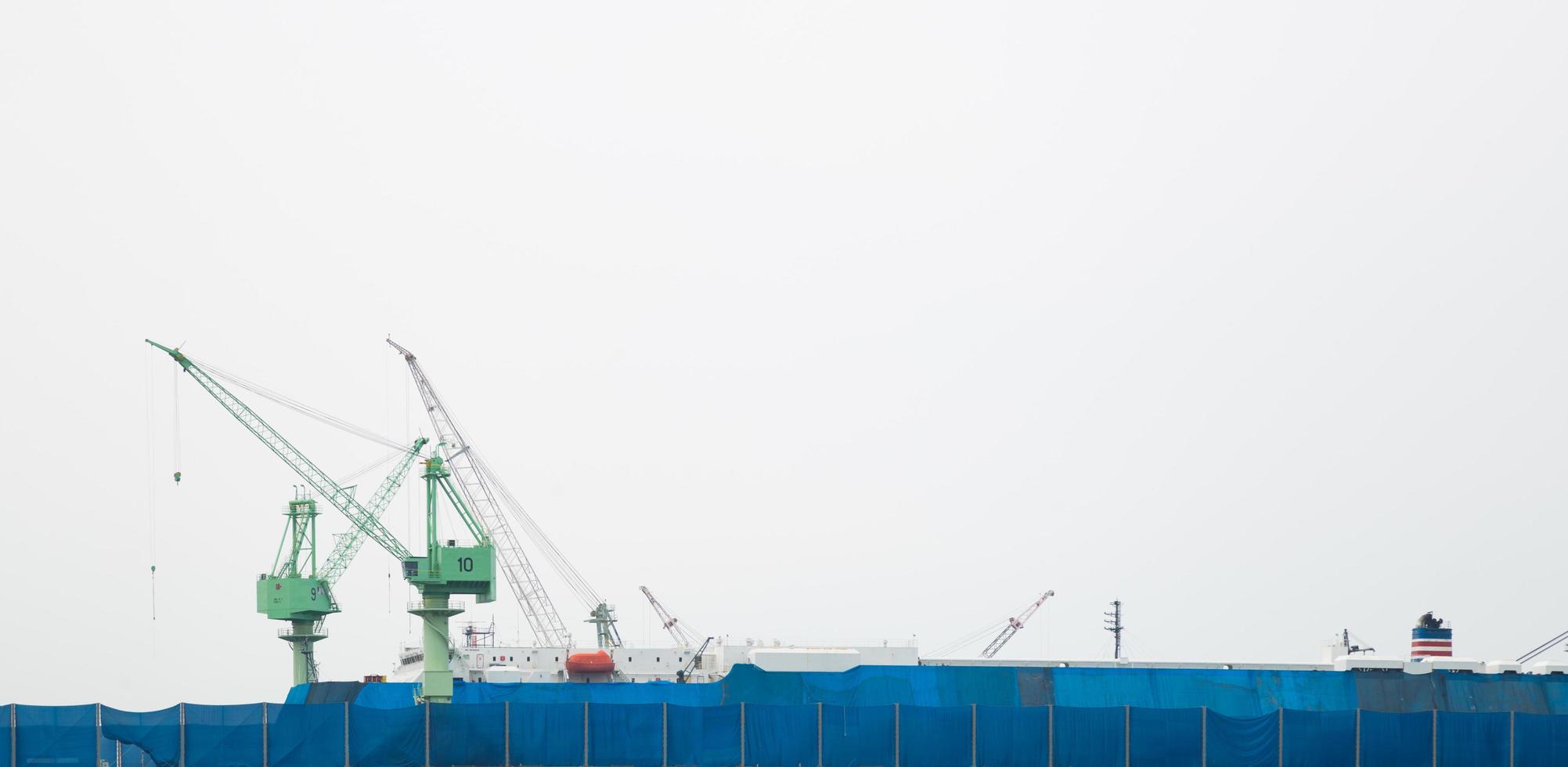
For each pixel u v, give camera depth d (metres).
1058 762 120.50
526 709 116.75
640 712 118.25
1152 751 120.75
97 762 109.62
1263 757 121.12
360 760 113.81
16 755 108.56
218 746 111.56
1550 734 122.19
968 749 120.19
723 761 118.25
